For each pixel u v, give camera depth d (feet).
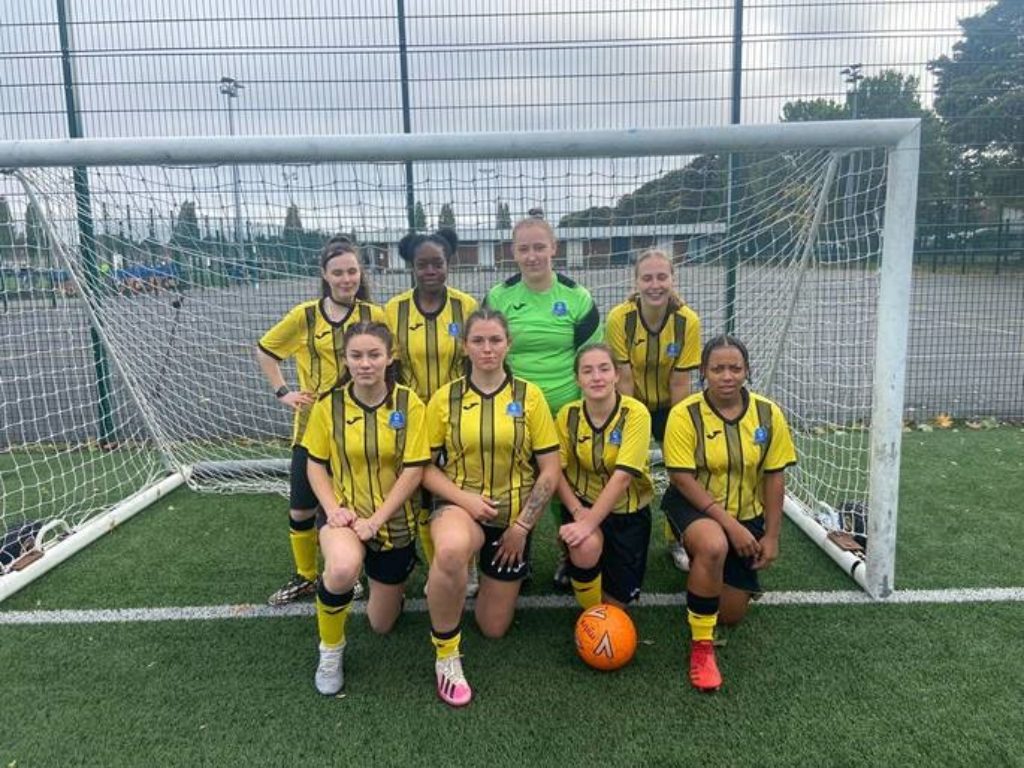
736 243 15.78
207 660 9.01
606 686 8.34
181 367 18.53
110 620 10.01
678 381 10.98
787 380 15.74
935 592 10.35
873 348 10.75
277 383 10.56
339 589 7.90
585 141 9.31
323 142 9.41
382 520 8.46
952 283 21.99
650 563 11.76
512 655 9.02
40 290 14.02
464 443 8.78
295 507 10.16
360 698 8.20
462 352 9.98
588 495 9.59
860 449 14.97
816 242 12.77
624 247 15.37
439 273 9.60
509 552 8.87
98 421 17.97
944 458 16.56
